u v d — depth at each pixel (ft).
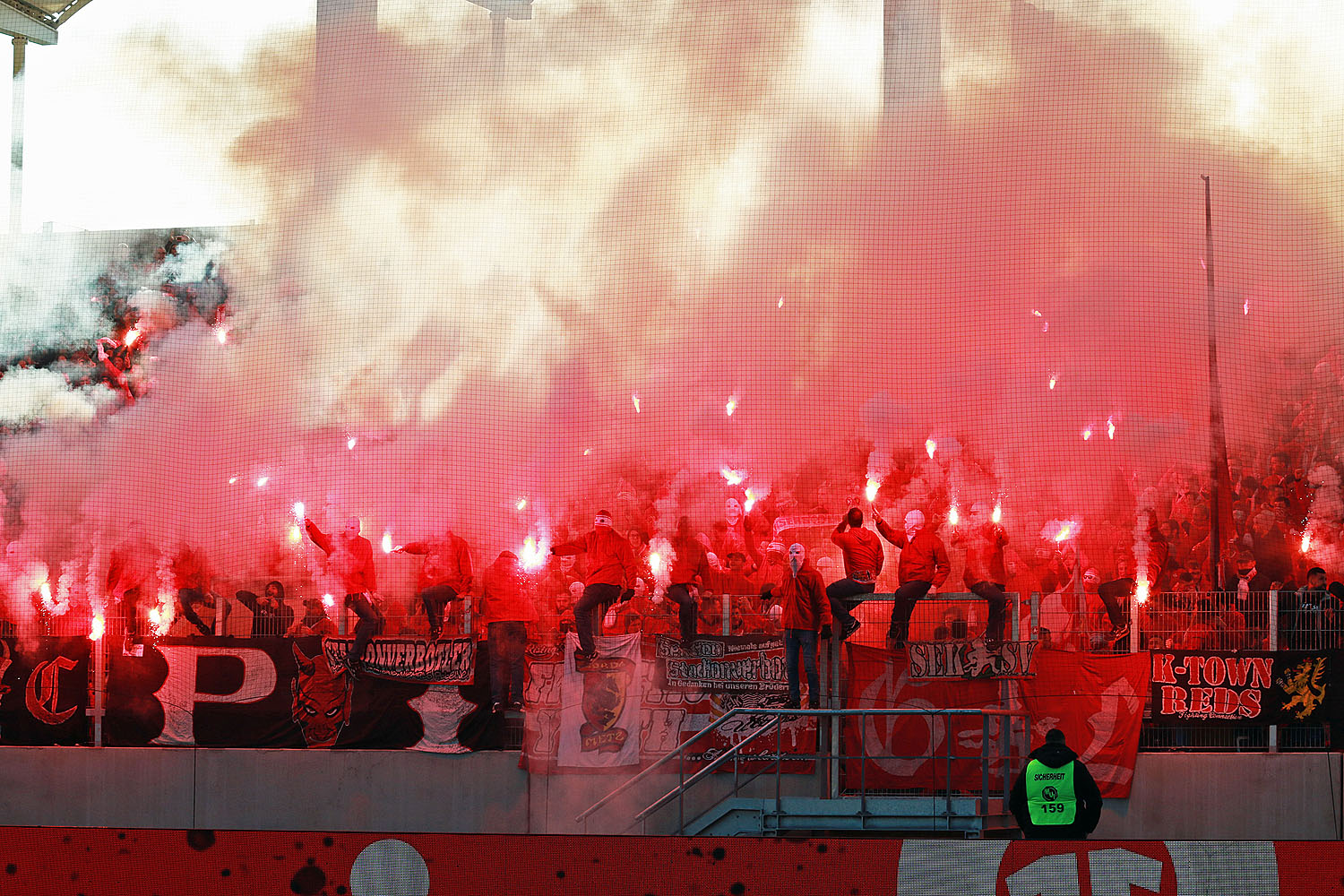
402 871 112.57
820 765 149.48
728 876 111.24
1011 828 141.59
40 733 163.53
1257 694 152.35
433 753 158.71
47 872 113.91
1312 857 109.19
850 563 152.76
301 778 160.25
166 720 162.40
